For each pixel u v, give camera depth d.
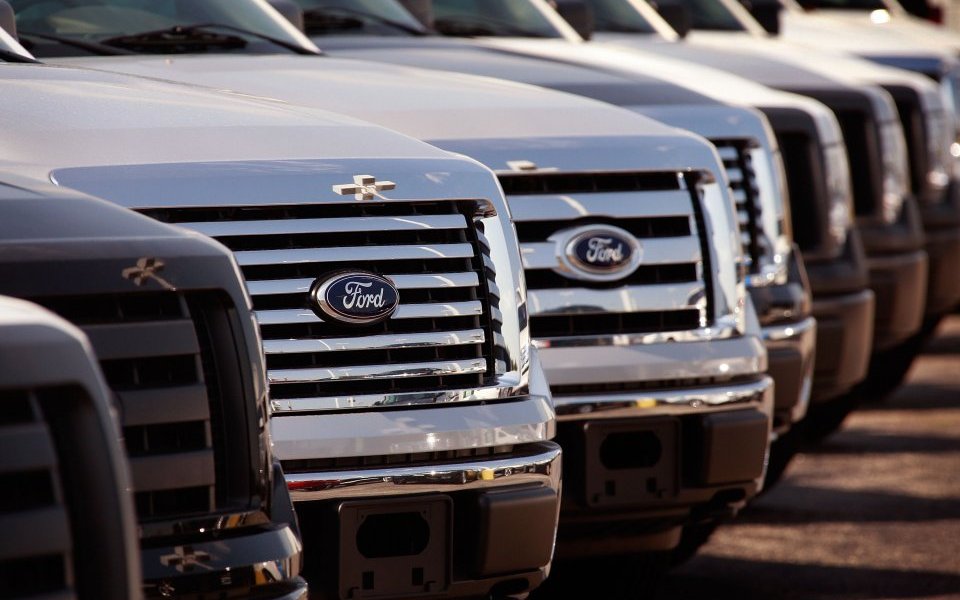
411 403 8.41
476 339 8.63
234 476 6.63
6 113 7.87
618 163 10.62
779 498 15.95
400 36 14.77
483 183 8.75
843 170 15.73
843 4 31.53
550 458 8.79
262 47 12.12
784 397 13.22
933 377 23.73
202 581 6.53
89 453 5.12
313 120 8.85
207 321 6.54
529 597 11.86
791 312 13.38
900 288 18.25
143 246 6.24
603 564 11.77
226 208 7.98
